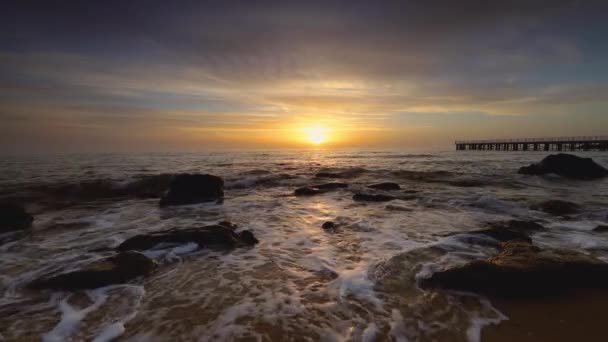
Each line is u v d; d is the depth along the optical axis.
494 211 10.02
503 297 4.28
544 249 5.75
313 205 11.68
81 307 4.14
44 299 4.36
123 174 20.92
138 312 4.00
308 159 41.94
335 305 4.14
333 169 25.25
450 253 6.03
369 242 6.91
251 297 4.39
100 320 3.82
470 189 14.96
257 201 12.60
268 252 6.32
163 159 40.50
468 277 4.51
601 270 4.59
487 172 21.75
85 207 11.77
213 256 6.07
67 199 13.65
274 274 5.20
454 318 3.83
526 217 9.09
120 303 4.23
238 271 5.34
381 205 11.42
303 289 4.62
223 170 24.61
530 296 4.28
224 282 4.89
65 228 8.52
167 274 5.21
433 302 4.20
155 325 3.70
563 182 17.05
